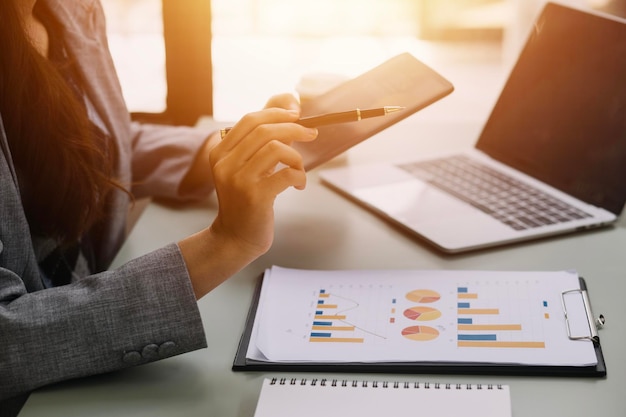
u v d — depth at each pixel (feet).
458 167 3.66
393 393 2.07
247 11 13.29
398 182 3.52
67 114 3.01
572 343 2.25
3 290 2.43
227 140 2.54
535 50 3.62
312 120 2.71
